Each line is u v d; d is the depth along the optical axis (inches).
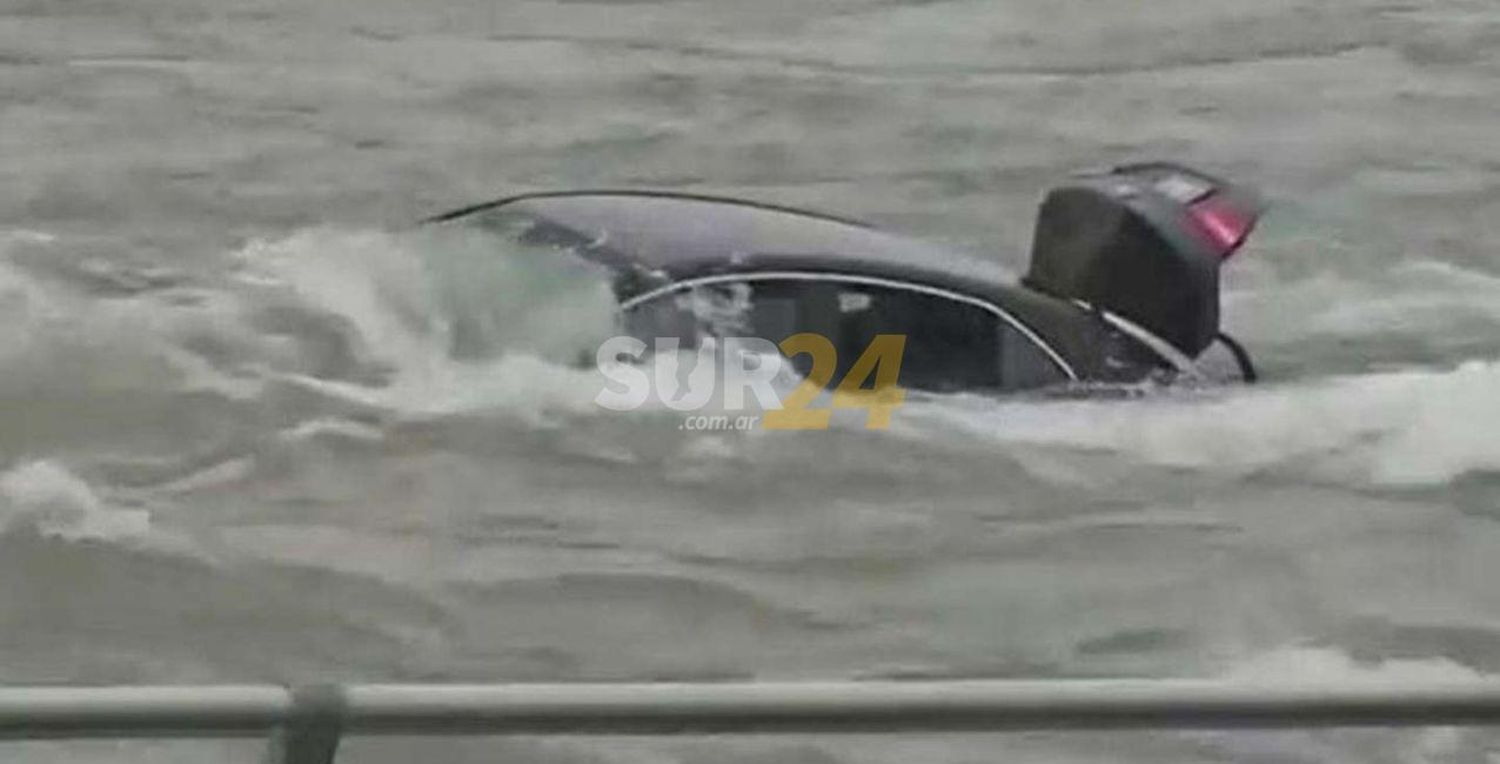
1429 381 1572.3
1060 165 1823.3
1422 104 1916.8
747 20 1994.3
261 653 1306.6
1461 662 1348.4
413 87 1903.3
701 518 1429.6
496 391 1508.4
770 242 1585.9
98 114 1851.6
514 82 1920.5
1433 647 1359.5
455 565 1382.9
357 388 1520.7
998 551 1414.9
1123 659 1337.4
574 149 1829.5
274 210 1743.4
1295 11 2018.9
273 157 1813.5
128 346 1529.3
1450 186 1825.8
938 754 1061.1
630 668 1315.2
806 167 1796.3
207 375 1525.6
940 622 1363.2
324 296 1593.3
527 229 1643.7
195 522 1403.8
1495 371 1581.0
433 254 1638.8
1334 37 1988.2
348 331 1565.0
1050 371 1529.3
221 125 1860.2
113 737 464.8
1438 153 1865.2
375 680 1295.5
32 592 1337.4
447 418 1492.4
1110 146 1860.2
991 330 1530.5
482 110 1886.1
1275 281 1676.9
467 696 474.3
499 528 1413.6
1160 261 1622.8
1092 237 1631.4
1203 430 1514.5
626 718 472.7
